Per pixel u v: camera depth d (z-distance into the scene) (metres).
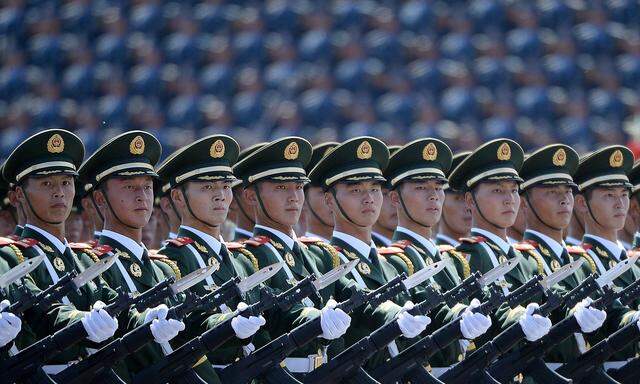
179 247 33.59
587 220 41.66
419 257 36.78
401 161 37.47
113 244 32.41
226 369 31.14
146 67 77.56
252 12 79.88
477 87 77.50
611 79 79.25
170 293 28.38
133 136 32.44
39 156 30.73
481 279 32.06
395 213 39.38
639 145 60.12
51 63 77.69
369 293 31.09
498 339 33.28
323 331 30.36
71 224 39.47
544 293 34.19
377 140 36.28
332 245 36.19
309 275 31.61
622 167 41.50
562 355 37.53
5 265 29.48
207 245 33.88
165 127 75.50
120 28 78.88
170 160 34.31
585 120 77.50
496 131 75.81
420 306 31.47
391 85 77.19
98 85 76.88
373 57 78.00
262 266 34.50
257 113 76.00
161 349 31.03
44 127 74.94
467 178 38.62
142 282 32.12
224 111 76.12
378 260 36.12
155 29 79.00
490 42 79.12
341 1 79.81
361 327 33.78
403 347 34.59
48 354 27.55
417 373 32.69
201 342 29.56
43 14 79.19
